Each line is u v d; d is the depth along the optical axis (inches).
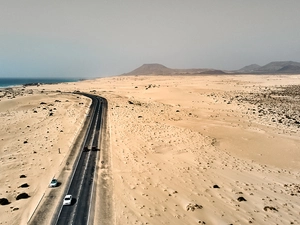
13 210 1093.8
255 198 1162.6
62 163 1630.2
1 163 1619.1
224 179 1366.9
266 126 2465.6
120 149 1857.8
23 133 2315.5
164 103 4035.4
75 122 2763.3
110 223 995.9
